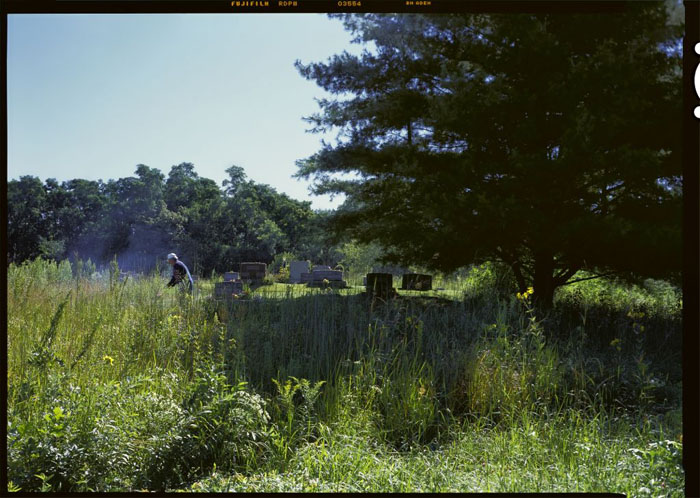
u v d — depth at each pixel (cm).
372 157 1075
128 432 354
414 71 1027
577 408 470
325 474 337
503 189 836
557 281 925
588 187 855
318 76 1057
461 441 399
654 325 759
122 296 648
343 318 672
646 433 405
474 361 521
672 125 778
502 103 816
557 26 867
